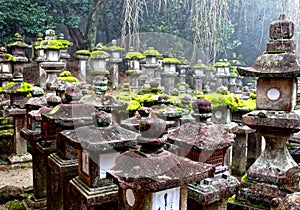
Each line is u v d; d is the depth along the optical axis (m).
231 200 2.55
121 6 9.79
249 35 13.08
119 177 1.29
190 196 1.98
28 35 10.10
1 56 6.36
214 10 4.82
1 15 9.16
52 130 2.73
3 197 3.57
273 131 2.44
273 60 2.38
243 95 5.76
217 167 2.04
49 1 10.35
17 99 4.87
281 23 2.44
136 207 1.42
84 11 11.12
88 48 9.57
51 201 2.71
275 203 1.26
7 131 5.28
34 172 3.21
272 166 2.46
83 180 1.94
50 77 5.55
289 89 2.37
